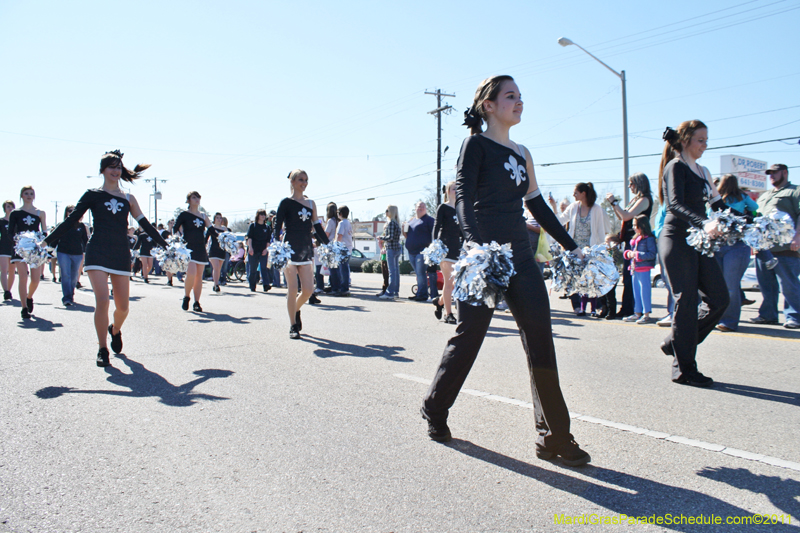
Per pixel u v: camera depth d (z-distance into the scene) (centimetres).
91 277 522
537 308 287
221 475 284
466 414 378
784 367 507
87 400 413
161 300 1125
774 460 296
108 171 538
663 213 761
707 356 554
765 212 751
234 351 593
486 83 306
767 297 771
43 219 945
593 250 331
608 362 534
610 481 274
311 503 254
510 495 260
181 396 423
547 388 290
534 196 325
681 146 456
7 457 308
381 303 1102
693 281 443
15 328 749
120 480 279
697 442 323
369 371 501
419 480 277
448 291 791
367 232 7081
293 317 677
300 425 357
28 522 238
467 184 289
